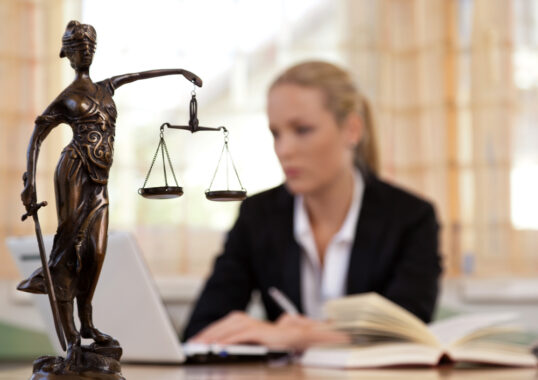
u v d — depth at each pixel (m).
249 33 2.98
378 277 1.91
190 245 2.91
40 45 2.93
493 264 2.90
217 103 2.97
